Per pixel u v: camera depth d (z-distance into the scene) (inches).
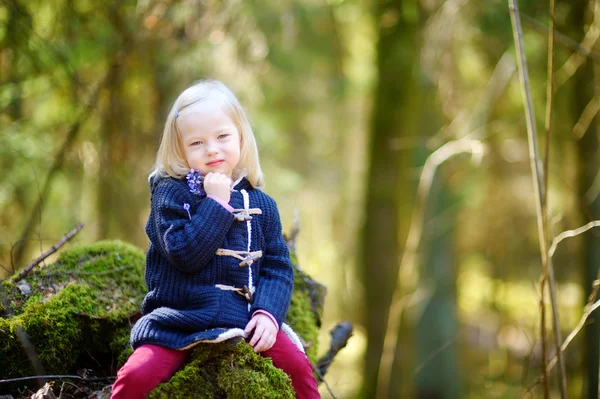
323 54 356.2
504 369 382.0
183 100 101.7
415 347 303.4
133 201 265.7
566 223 318.7
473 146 221.6
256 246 101.4
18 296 118.3
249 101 257.9
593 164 253.8
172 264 95.6
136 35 222.4
